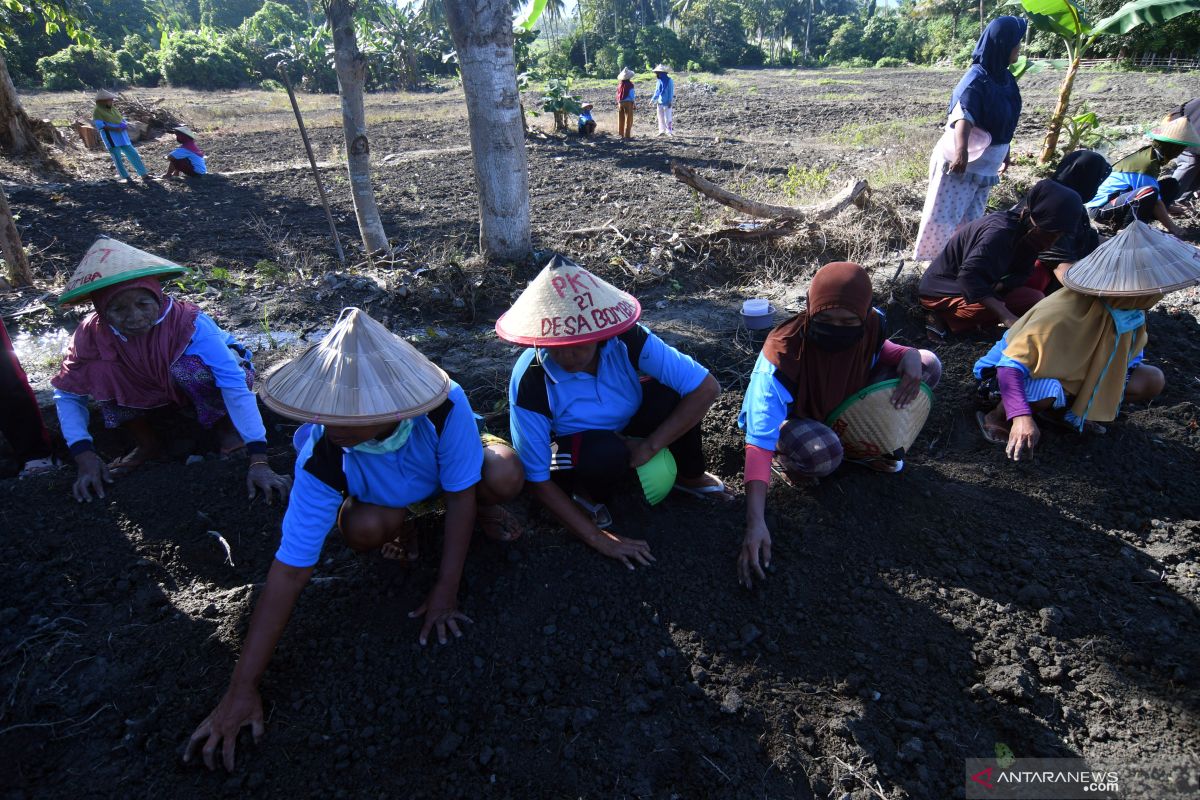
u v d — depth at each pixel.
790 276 5.91
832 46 49.75
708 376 2.90
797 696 2.45
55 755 2.33
